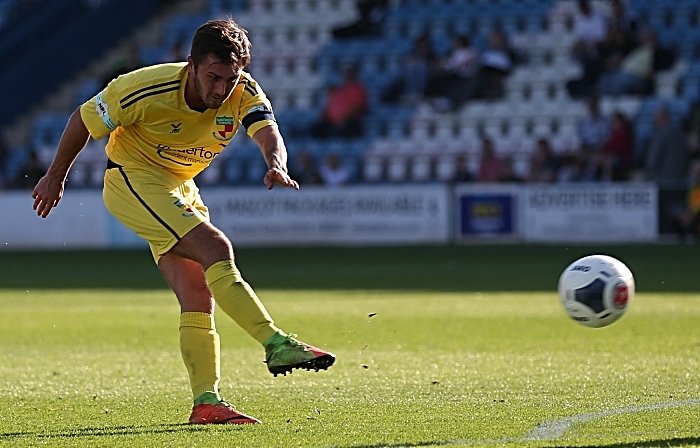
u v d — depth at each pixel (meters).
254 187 74.88
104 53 98.94
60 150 17.16
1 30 96.00
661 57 81.12
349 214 73.44
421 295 41.88
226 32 15.47
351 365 23.72
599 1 88.88
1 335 31.02
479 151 82.31
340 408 18.08
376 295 42.25
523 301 38.75
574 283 19.98
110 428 16.56
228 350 27.05
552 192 70.06
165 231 16.62
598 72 82.38
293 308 37.38
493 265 56.91
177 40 96.81
